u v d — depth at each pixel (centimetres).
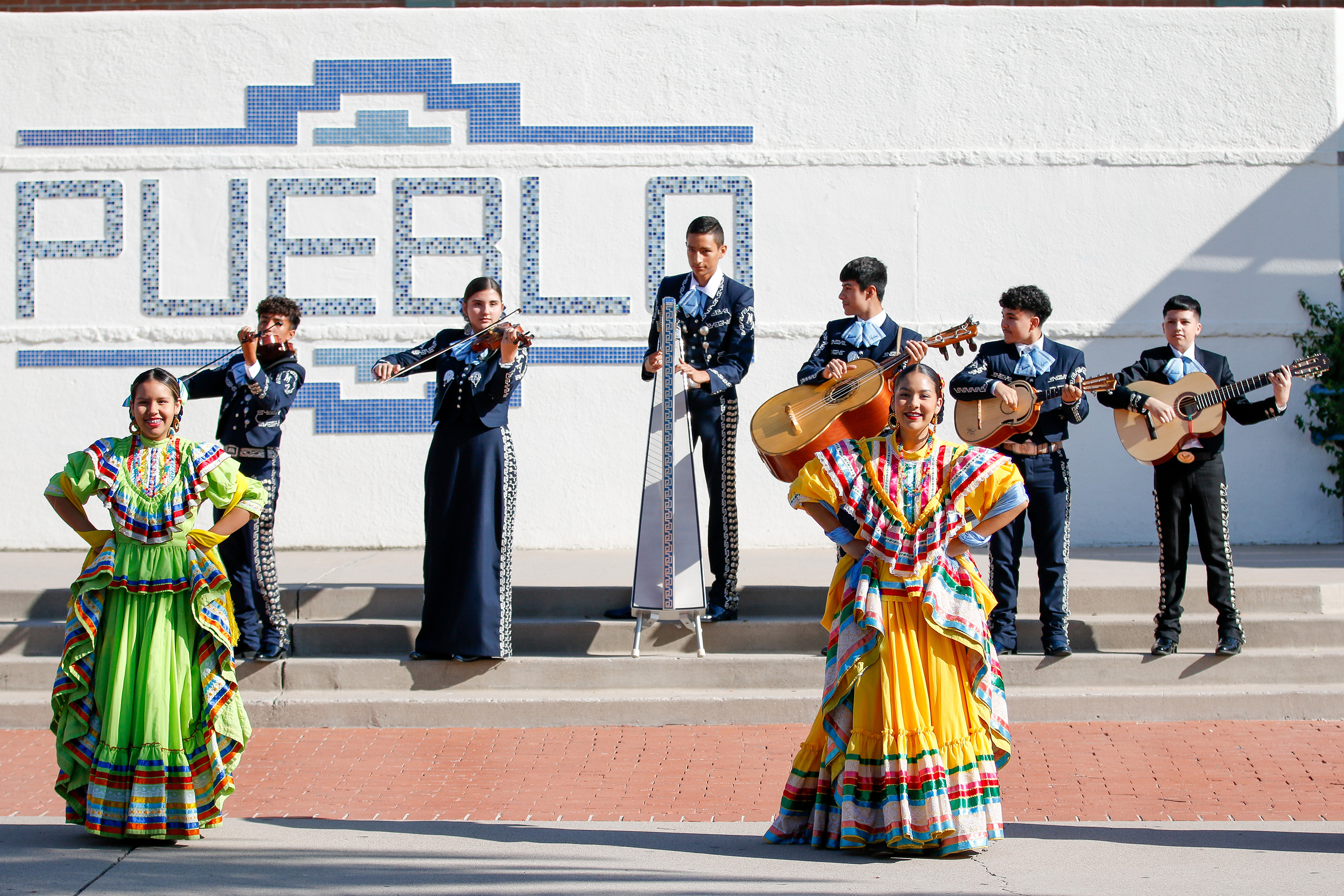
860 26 955
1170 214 953
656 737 625
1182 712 643
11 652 701
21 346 949
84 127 954
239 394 655
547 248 952
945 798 434
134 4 1095
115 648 470
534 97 955
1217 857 445
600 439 947
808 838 467
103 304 952
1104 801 517
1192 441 649
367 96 955
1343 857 444
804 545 948
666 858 448
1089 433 952
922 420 458
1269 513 951
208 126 955
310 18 955
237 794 540
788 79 955
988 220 952
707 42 955
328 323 948
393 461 946
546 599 735
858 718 446
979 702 449
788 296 950
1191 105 955
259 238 952
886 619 446
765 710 644
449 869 435
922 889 409
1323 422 943
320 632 699
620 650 697
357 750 605
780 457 610
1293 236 952
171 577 473
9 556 920
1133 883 415
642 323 948
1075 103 955
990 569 670
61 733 469
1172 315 663
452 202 952
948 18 955
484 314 655
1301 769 559
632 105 955
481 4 1089
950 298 952
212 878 427
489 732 636
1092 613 725
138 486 476
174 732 465
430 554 665
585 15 955
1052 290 952
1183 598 718
